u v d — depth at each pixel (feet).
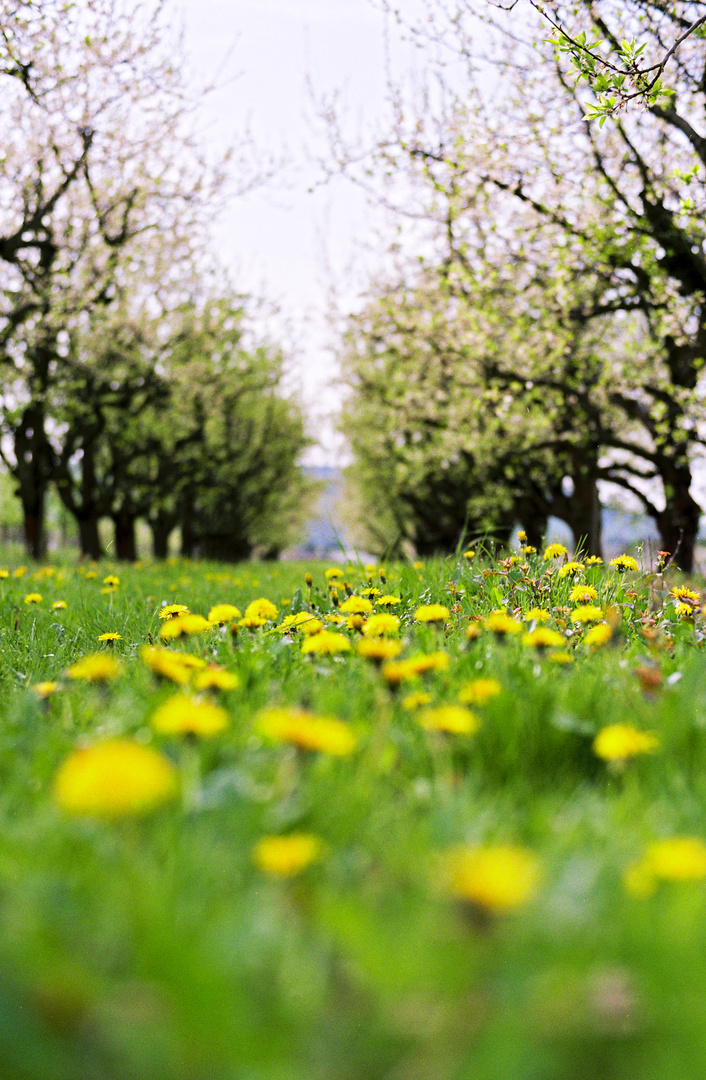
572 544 18.07
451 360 55.62
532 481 70.38
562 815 5.25
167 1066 2.80
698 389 49.49
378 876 4.15
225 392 90.27
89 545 78.79
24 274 53.52
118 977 3.22
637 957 3.36
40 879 3.85
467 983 3.12
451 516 91.09
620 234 39.96
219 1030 2.84
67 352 65.46
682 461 49.93
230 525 127.24
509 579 15.40
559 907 3.65
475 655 9.21
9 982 2.94
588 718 7.09
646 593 15.44
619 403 51.47
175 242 63.82
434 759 6.19
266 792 5.15
